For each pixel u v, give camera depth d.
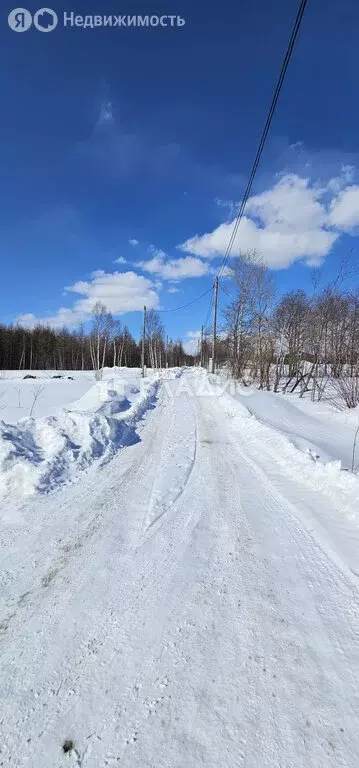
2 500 4.66
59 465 5.64
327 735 1.85
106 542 3.73
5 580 3.06
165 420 11.09
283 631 2.55
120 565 3.33
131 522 4.21
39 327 77.75
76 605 2.79
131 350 79.69
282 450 7.04
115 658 2.31
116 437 7.82
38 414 10.64
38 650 2.36
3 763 1.70
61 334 76.00
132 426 9.78
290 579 3.16
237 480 5.70
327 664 2.28
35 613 2.69
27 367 69.94
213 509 4.61
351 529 3.97
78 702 2.01
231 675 2.20
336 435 9.41
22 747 1.78
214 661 2.30
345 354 16.95
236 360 25.19
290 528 4.11
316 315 19.81
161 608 2.77
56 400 14.44
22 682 2.12
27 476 5.02
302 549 3.66
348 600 2.89
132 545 3.70
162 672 2.21
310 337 20.22
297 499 4.88
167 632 2.53
